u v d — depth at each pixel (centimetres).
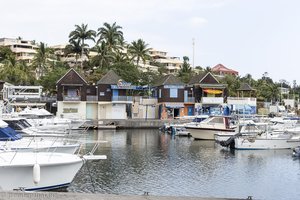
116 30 9844
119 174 2805
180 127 5841
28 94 7394
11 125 3541
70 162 2105
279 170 3075
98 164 3180
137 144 4638
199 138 5256
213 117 5272
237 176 2845
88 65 9969
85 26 10106
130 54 10762
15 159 2034
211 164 3303
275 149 4231
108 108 7562
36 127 4081
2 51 11281
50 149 2578
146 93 8788
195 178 2750
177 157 3653
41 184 2052
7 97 6750
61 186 2148
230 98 8325
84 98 7419
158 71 13138
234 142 4219
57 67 10244
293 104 12156
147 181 2620
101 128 6756
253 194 2359
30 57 13538
